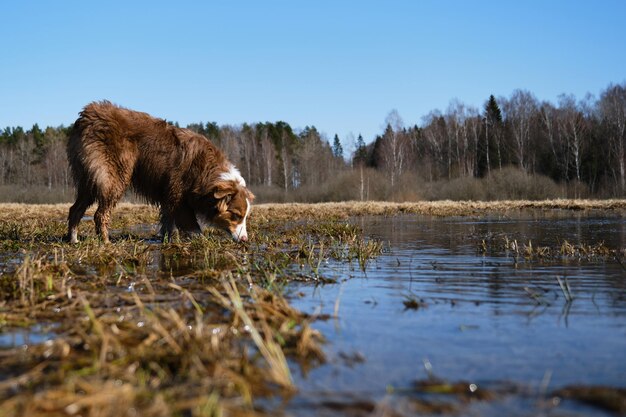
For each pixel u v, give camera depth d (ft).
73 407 7.02
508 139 197.88
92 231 38.14
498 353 9.61
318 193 163.63
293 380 8.31
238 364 8.74
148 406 7.14
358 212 67.97
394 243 29.12
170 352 9.35
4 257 23.16
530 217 56.44
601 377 8.37
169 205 28.84
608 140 169.37
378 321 11.88
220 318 11.82
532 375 8.48
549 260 21.52
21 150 256.52
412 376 8.46
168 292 14.83
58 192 181.88
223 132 249.14
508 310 12.87
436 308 13.12
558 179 173.68
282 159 241.96
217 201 28.40
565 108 182.29
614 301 13.76
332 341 10.36
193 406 7.15
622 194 147.84
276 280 16.98
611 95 171.83
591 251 23.82
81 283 16.28
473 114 212.64
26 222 45.78
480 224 45.55
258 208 78.59
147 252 23.62
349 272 18.89
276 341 10.22
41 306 12.99
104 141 27.14
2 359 9.36
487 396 7.63
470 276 17.76
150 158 28.19
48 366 8.98
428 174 202.59
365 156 282.56
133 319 11.74
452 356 9.45
